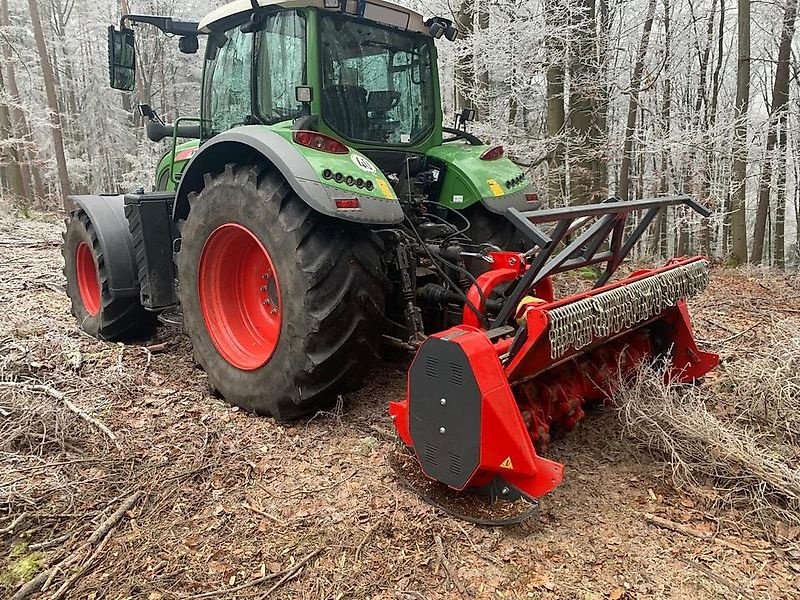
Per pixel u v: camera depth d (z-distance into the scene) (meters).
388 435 2.94
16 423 2.88
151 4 18.55
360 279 2.91
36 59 21.70
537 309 2.23
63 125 23.91
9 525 2.24
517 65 8.45
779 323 4.25
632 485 2.54
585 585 1.97
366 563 2.08
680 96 13.30
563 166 8.66
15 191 17.48
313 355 2.88
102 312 4.27
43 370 3.61
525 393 2.55
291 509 2.37
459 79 9.27
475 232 3.76
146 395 3.41
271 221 2.90
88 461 2.68
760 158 10.21
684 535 2.22
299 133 2.84
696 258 3.23
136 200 3.76
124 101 24.08
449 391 2.21
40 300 5.52
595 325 2.42
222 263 3.40
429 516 2.31
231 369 3.27
